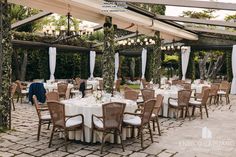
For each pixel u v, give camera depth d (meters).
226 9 7.01
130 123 5.45
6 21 6.55
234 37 15.74
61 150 5.12
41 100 10.29
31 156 4.80
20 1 7.55
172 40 16.11
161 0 7.46
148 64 19.09
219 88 12.02
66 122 5.35
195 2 7.23
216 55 22.92
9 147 5.26
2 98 6.45
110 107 5.00
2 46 6.49
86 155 4.88
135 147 5.38
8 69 6.55
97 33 20.53
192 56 17.48
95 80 14.76
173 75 23.80
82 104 5.57
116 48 17.77
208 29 13.51
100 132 5.40
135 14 9.95
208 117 8.64
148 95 7.80
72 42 16.12
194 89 11.02
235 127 7.27
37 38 13.99
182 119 8.24
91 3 7.93
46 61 15.38
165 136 6.25
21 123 7.27
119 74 20.50
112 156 4.85
